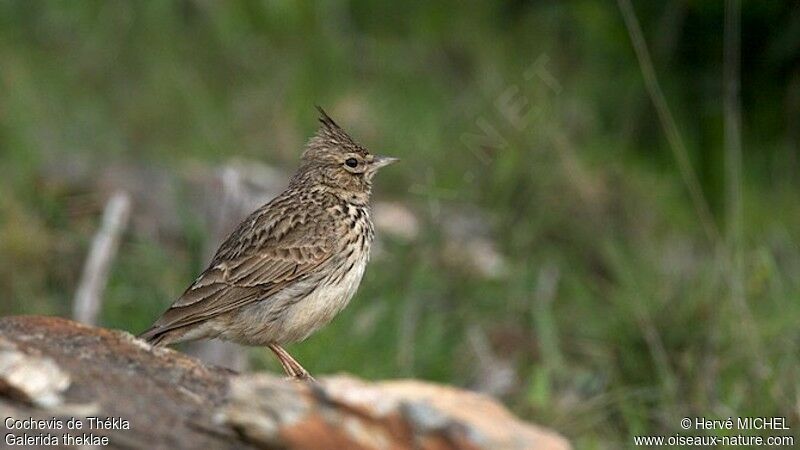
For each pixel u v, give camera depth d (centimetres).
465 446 695
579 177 1555
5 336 788
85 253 1448
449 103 1758
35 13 1912
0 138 1664
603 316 1362
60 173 1549
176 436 716
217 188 1484
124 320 1359
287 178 1628
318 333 1270
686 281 1348
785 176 1597
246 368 1259
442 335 1357
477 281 1430
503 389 1310
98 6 1927
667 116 1345
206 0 1923
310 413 707
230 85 1856
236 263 1030
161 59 1880
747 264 1372
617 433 1212
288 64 1866
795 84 1612
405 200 1622
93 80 1855
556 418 1218
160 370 788
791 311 1280
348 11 1908
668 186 1596
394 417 701
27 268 1425
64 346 798
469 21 1855
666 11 1622
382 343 1308
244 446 716
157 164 1612
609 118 1653
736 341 1227
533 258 1493
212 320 1023
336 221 1058
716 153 1606
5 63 1817
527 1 1797
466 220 1550
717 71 1622
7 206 1464
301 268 1034
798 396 1148
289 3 1903
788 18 1580
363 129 1733
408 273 1400
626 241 1513
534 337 1377
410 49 1858
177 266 1416
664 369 1209
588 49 1705
